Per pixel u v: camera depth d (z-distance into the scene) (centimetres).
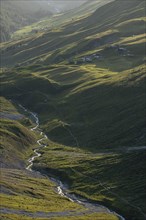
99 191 18738
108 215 15962
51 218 14012
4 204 14412
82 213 15675
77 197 18438
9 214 13212
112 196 18062
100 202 17675
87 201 17925
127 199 17612
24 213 13975
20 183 18612
